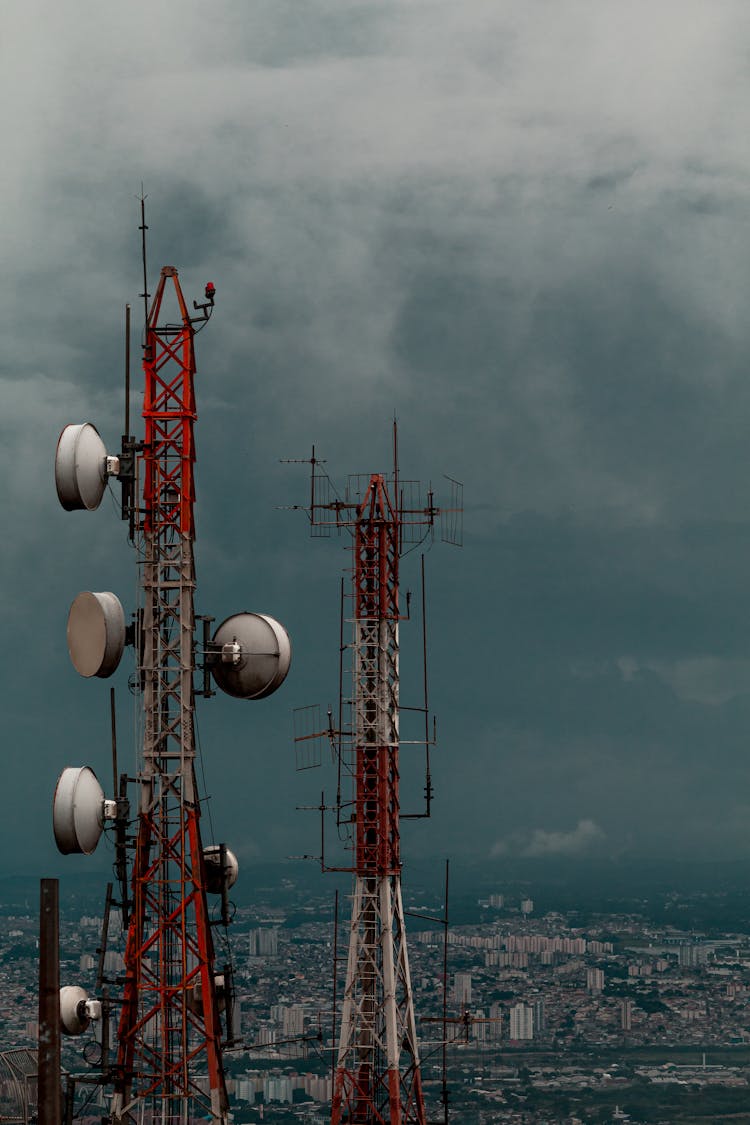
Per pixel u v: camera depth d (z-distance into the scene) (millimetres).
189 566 81438
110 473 81375
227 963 80812
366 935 102062
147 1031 80688
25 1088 67812
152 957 80688
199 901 79688
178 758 80625
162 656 80938
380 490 105625
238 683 81438
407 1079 102375
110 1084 80625
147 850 80625
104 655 79188
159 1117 80000
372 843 102625
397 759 103688
